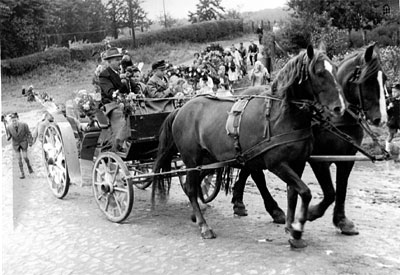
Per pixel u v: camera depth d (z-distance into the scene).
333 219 6.98
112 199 8.15
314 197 9.03
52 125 9.51
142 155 8.28
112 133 8.23
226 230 7.38
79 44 39.22
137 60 35.38
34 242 7.25
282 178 6.10
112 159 8.08
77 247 7.00
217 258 6.28
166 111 8.41
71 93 27.28
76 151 8.91
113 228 7.70
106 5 38.72
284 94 6.02
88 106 8.98
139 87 8.91
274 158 6.11
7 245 7.12
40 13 37.59
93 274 6.11
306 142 6.04
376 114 6.12
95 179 8.42
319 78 5.63
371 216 7.75
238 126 6.47
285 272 5.66
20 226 7.89
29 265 6.49
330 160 6.16
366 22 26.58
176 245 6.84
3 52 36.06
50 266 6.42
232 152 6.64
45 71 35.03
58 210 8.77
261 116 6.27
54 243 7.19
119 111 8.12
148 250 6.71
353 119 6.51
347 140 6.21
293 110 5.99
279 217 7.53
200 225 7.18
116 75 8.55
